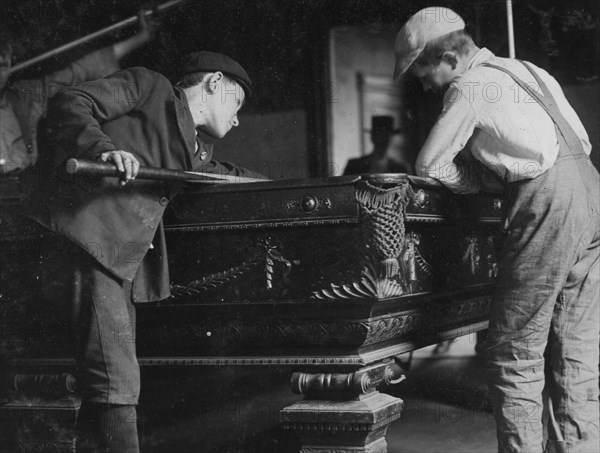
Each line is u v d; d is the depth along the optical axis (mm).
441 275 2879
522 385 2541
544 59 5508
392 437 3316
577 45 5387
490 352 2611
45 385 2781
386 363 2639
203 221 2555
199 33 5633
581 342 2709
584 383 2709
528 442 2525
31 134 3137
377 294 2365
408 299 2627
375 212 2328
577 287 2699
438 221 2748
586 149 2816
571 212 2520
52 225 2432
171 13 5309
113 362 2414
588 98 5383
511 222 2594
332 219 2383
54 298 2508
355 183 2344
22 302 2742
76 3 4398
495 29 5609
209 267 2582
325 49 6574
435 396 4191
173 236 2623
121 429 2408
